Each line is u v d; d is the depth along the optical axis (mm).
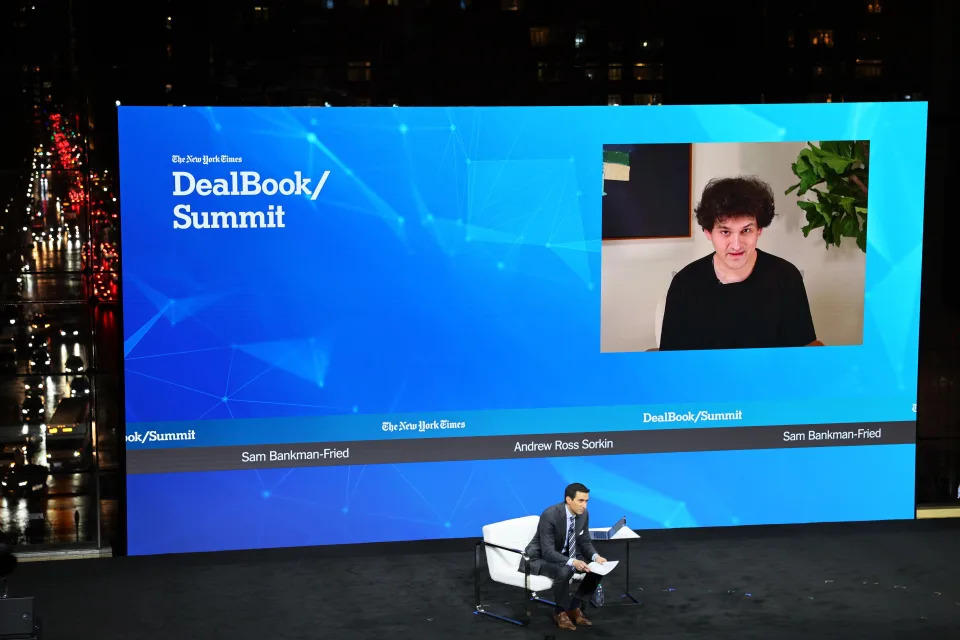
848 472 9703
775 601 7934
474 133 9078
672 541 9352
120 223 8750
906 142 9531
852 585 8258
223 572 8664
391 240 9055
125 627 7535
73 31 8711
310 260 8984
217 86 8867
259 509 9094
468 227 9125
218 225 8859
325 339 9047
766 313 9469
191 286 8867
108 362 9047
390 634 7379
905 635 7277
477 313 9180
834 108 9430
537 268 9219
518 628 7484
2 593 7121
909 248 9609
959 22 9555
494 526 8125
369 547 9242
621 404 9398
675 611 7758
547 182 9180
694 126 9289
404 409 9180
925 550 9078
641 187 9266
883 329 9625
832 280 9531
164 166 8766
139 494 8969
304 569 8727
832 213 9477
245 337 8961
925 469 10094
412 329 9133
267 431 9047
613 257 9273
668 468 9492
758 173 9375
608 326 9320
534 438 9328
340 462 9148
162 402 8922
